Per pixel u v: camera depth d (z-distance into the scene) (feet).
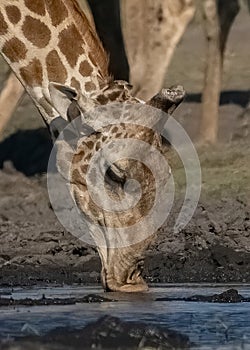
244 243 70.79
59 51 56.08
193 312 50.39
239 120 105.60
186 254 68.13
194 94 116.47
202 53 133.28
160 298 53.98
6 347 40.50
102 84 54.65
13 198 82.02
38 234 73.15
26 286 60.90
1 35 56.49
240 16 156.76
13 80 83.35
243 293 56.90
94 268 66.49
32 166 97.19
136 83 81.05
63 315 48.98
